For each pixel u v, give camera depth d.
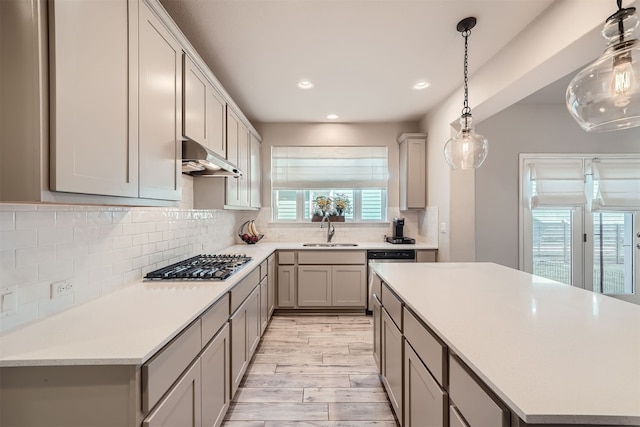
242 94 3.20
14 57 0.87
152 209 2.04
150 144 1.41
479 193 3.85
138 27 1.31
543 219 3.87
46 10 0.89
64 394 0.92
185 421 1.22
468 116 2.17
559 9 1.74
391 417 1.88
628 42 1.13
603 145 3.85
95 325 1.14
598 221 3.88
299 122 4.23
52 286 1.25
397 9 1.85
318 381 2.28
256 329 2.63
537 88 2.27
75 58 0.97
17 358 0.90
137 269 1.86
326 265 3.73
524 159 3.85
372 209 4.42
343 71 2.67
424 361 1.30
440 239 3.50
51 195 0.91
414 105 3.55
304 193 4.43
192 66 1.88
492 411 0.80
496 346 0.95
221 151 2.46
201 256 2.69
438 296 1.52
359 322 3.52
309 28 2.04
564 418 0.64
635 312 1.28
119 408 0.92
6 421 0.92
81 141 1.00
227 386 1.79
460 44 2.24
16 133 0.87
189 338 1.26
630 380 0.76
